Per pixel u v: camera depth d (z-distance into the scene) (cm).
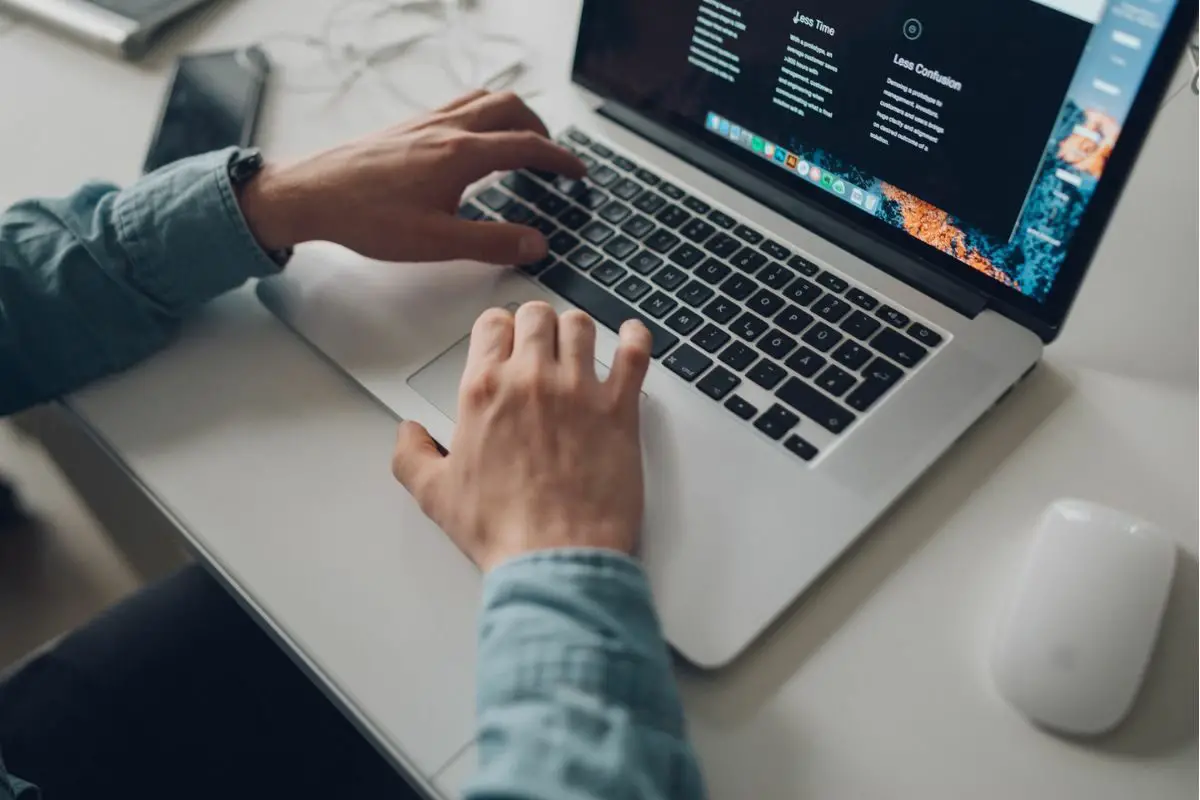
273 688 62
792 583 44
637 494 45
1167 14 44
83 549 77
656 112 66
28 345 54
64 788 57
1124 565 42
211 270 56
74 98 75
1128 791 39
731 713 41
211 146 68
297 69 76
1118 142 47
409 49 77
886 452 48
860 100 56
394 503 49
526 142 61
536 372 47
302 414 53
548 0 81
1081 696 39
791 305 55
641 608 41
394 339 56
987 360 52
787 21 57
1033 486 48
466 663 43
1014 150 51
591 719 37
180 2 80
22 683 61
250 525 49
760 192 61
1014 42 49
